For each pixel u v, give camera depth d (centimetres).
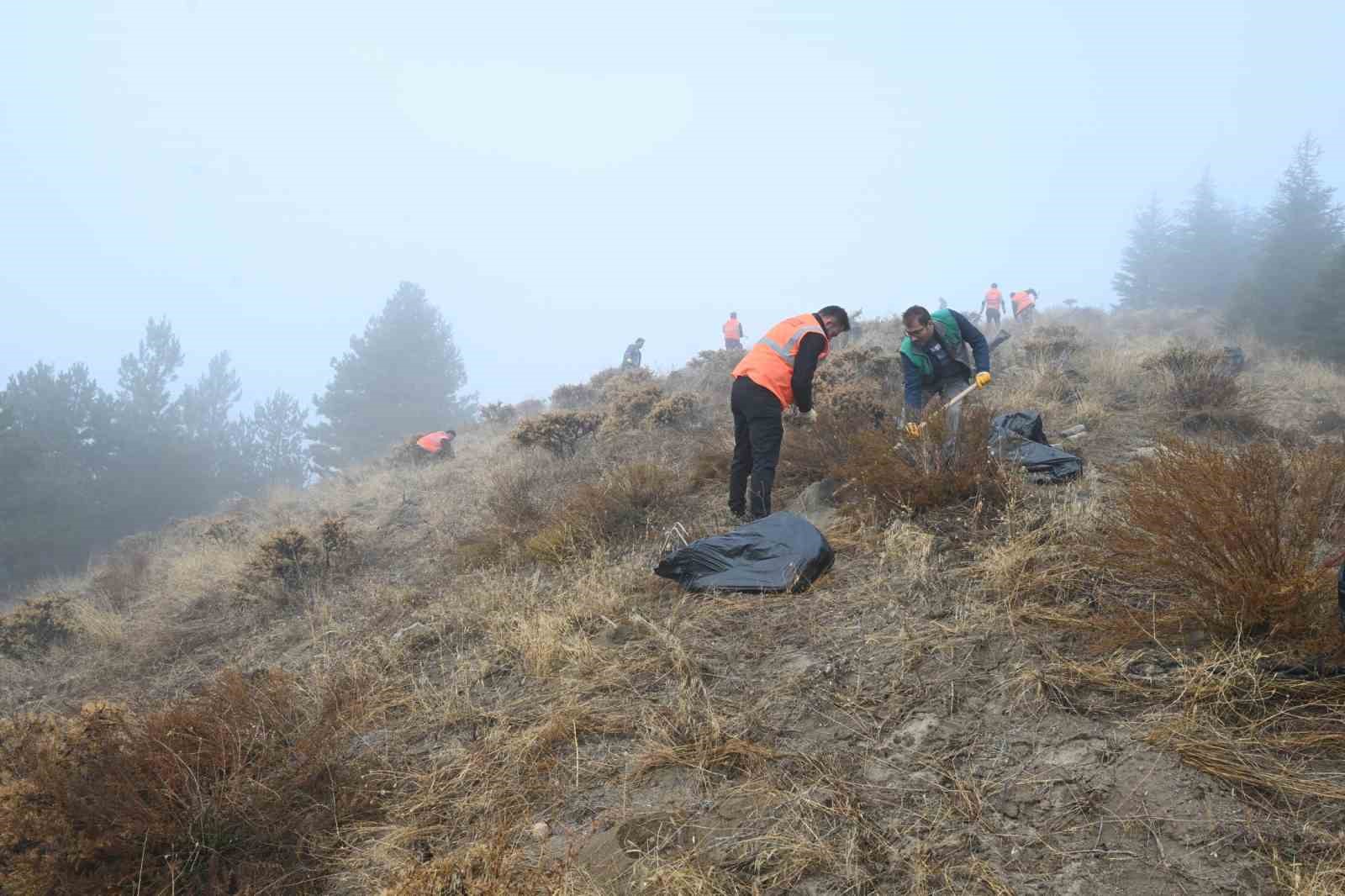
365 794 294
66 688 584
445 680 388
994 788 235
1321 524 283
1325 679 243
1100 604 312
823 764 260
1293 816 204
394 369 3691
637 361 1730
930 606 345
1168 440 328
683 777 270
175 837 257
